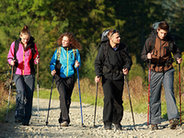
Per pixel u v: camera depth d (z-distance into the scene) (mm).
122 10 108188
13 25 91812
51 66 22531
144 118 28812
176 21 120625
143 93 41281
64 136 19047
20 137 18188
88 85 55125
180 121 22516
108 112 21266
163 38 21094
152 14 117188
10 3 94125
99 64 21422
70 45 22969
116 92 21469
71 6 94812
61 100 22516
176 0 120938
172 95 21250
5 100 31156
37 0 89125
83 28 96125
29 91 22328
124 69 20984
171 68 21688
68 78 22797
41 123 24312
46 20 90625
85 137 18891
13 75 22406
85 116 29781
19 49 22109
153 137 19156
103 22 97688
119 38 20688
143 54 21547
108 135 19578
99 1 96125
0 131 19531
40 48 71688
